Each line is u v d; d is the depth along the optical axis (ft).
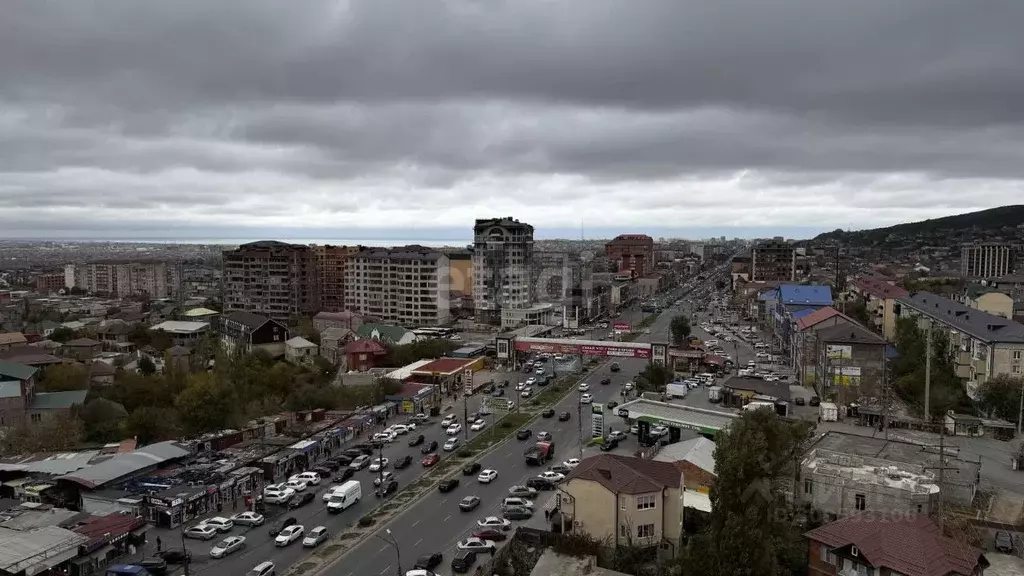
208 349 636.48
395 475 317.83
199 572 220.23
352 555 233.55
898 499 238.89
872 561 181.57
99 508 260.62
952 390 426.10
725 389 449.06
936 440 351.46
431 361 557.33
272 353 626.64
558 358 626.64
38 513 242.78
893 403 432.66
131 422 360.48
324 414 413.59
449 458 343.26
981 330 447.42
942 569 174.40
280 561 228.84
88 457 311.06
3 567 197.06
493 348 640.58
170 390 432.66
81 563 216.54
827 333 458.50
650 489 230.07
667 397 462.19
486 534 244.22
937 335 476.95
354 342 595.88
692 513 249.14
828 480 250.78
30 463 303.07
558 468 314.35
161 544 242.58
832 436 314.76
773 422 224.12
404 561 229.04
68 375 454.81
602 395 486.38
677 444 308.81
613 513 229.66
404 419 423.64
